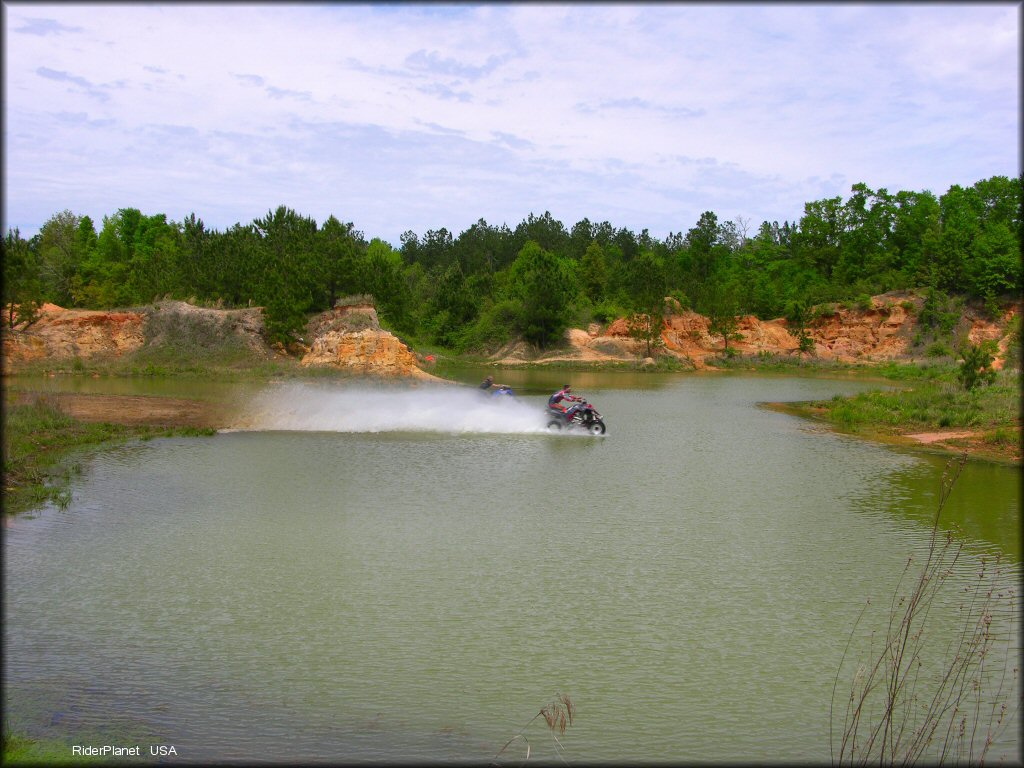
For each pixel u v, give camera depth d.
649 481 19.48
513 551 13.48
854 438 28.02
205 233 74.38
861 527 15.34
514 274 105.12
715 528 15.12
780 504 17.22
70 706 8.21
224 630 10.12
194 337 55.91
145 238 104.50
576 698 8.55
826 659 9.55
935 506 17.20
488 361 78.88
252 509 15.98
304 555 13.12
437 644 9.80
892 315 83.25
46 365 49.75
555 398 28.14
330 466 20.47
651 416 34.75
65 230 110.44
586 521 15.48
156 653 9.45
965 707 8.51
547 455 22.86
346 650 9.60
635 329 79.88
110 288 75.12
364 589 11.60
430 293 102.38
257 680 8.83
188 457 21.45
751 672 9.20
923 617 10.80
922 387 45.88
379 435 25.97
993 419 30.80
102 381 44.09
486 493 17.73
